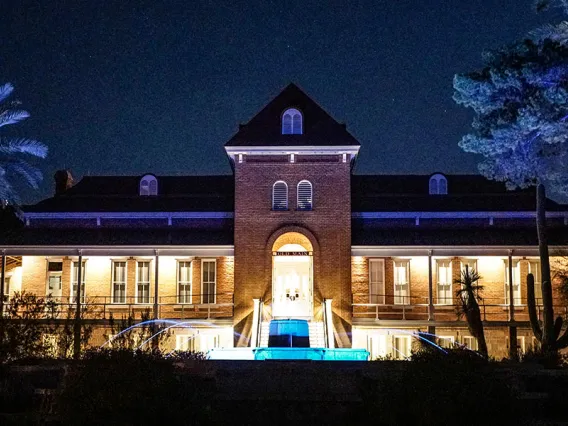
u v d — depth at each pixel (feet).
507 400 57.36
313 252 126.11
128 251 127.75
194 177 150.00
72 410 57.47
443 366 59.31
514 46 101.40
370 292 128.77
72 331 103.96
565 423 62.23
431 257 125.90
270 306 124.67
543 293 104.12
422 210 135.44
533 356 94.63
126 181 149.79
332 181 127.95
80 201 142.61
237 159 128.47
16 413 64.39
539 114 96.48
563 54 96.48
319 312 124.26
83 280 132.36
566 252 124.47
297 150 126.93
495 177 107.55
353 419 66.39
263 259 126.21
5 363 79.71
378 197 140.36
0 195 132.46
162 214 137.08
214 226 136.98
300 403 70.44
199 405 60.54
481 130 105.40
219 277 130.31
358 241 127.95
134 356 63.16
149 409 56.54
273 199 127.95
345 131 129.18
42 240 130.41
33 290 133.08
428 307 126.41
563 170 105.50
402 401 58.90
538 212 110.52
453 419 55.77
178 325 121.08
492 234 130.31
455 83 103.50
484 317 124.26
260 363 82.69
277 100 133.28
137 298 131.44
